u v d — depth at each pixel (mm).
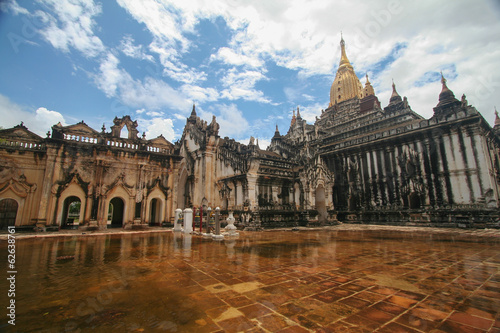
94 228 24906
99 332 4070
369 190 32594
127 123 29094
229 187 28812
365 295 5824
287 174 29891
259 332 4090
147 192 28750
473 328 4277
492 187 23812
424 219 26703
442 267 8523
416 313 4871
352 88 66625
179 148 38562
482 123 25531
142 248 12820
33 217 23719
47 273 7797
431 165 27406
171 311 4910
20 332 4062
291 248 12641
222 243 14602
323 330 4172
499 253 11211
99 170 26203
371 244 14055
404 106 38812
